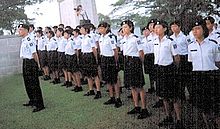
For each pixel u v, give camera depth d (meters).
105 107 5.90
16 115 5.96
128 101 6.27
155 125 4.66
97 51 6.79
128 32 5.23
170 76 4.43
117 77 5.97
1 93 8.38
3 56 11.71
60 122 5.22
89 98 6.76
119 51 6.25
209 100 3.98
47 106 6.38
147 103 5.88
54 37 8.89
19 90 8.58
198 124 4.43
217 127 4.09
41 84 8.95
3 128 5.22
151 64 6.34
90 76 6.91
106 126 4.78
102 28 6.07
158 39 4.55
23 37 6.04
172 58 4.45
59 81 9.02
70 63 7.79
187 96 5.47
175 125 4.47
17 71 11.96
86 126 4.88
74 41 7.59
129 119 5.04
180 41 4.99
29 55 6.00
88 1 11.53
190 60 4.18
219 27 5.05
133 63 5.14
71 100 6.72
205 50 3.93
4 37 11.73
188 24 5.02
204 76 3.95
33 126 5.17
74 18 11.31
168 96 4.46
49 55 9.06
